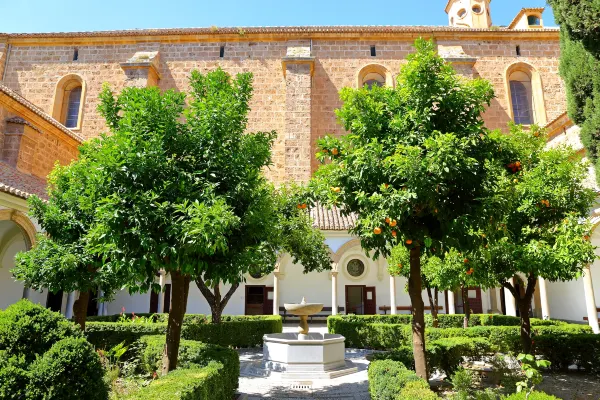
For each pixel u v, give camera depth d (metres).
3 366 4.11
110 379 6.77
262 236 7.01
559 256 8.36
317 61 28.66
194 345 8.72
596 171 8.27
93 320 17.41
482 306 24.70
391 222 5.87
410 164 5.65
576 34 8.33
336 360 11.30
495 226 6.65
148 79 26.72
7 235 17.58
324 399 8.55
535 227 9.15
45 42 28.72
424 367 6.82
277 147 27.39
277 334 12.92
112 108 7.40
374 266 24.70
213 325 14.55
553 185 8.94
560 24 8.83
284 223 12.39
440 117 6.59
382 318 18.88
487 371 9.92
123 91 7.21
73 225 8.13
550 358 11.05
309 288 24.80
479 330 13.46
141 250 5.97
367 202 6.06
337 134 27.33
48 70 28.44
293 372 10.64
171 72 28.58
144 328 12.99
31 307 4.65
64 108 28.41
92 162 6.49
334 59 28.67
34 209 8.57
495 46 28.27
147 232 5.63
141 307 23.16
